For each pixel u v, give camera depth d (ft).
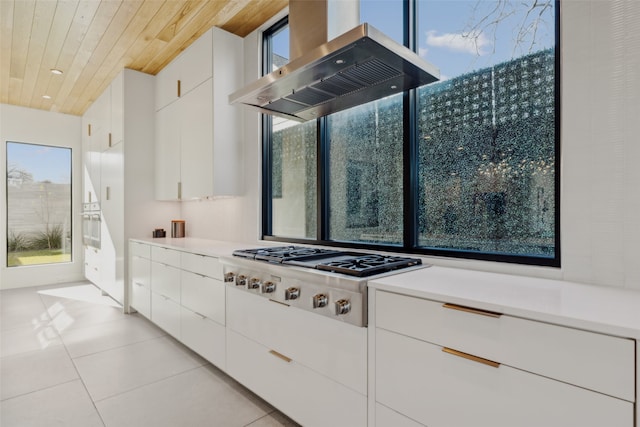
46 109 16.48
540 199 5.07
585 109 4.36
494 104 5.56
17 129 15.94
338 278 4.69
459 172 5.97
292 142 9.11
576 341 2.88
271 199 9.73
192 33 9.73
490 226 5.59
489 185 5.61
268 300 6.01
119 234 12.35
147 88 12.48
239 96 6.57
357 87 6.05
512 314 3.23
